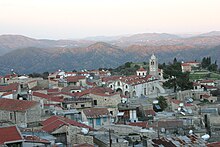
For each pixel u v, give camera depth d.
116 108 120.69
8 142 54.91
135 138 78.50
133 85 189.25
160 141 73.88
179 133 97.50
